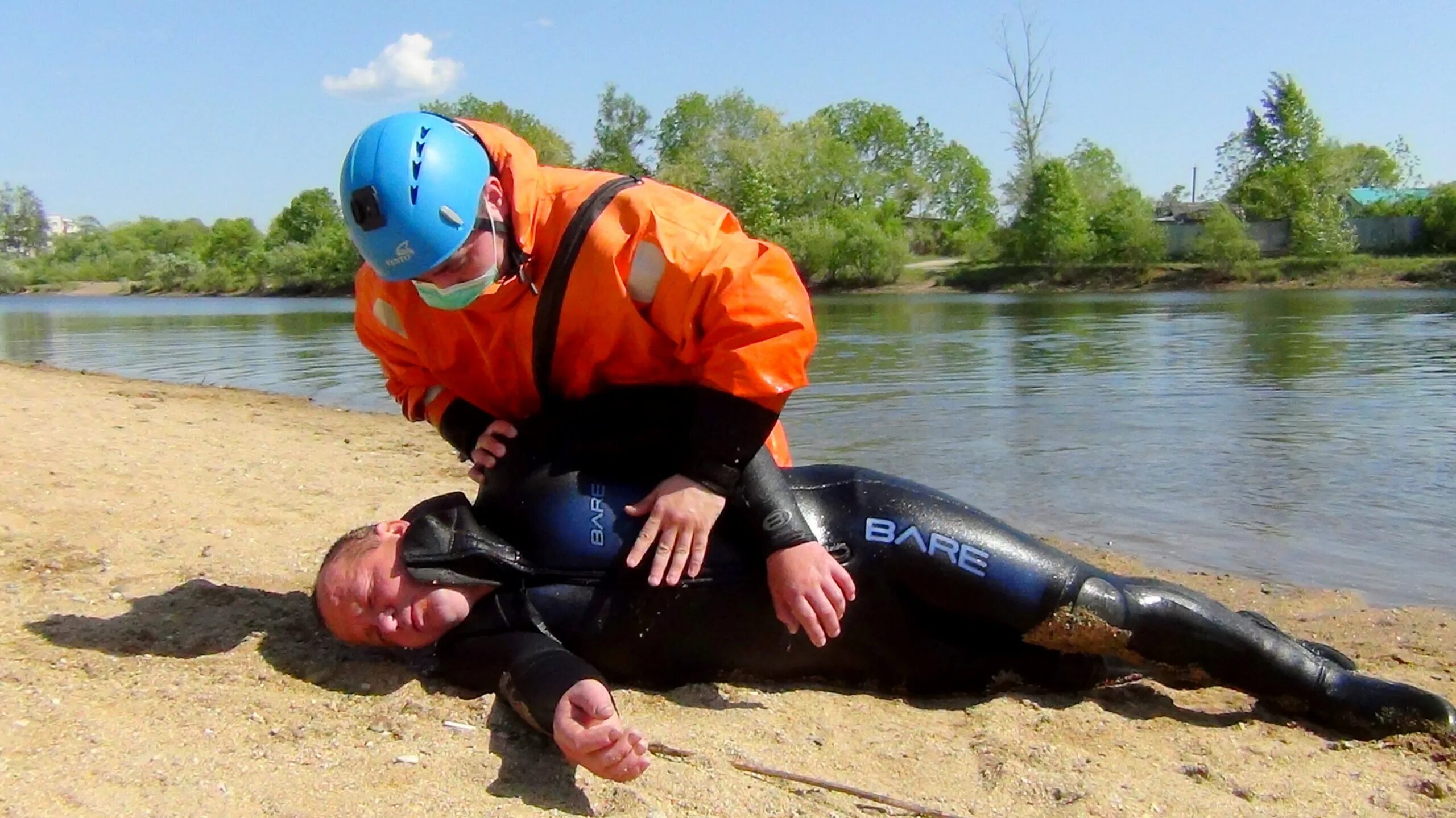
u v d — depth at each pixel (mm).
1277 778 3092
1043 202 60375
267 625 3820
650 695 3396
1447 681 4176
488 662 3166
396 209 3018
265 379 16281
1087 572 3455
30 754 2738
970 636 3586
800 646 3469
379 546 3363
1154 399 12461
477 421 3656
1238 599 5328
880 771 3004
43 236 136000
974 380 14562
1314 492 7707
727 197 64750
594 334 3330
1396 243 63531
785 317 3180
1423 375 14484
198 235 130125
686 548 3195
